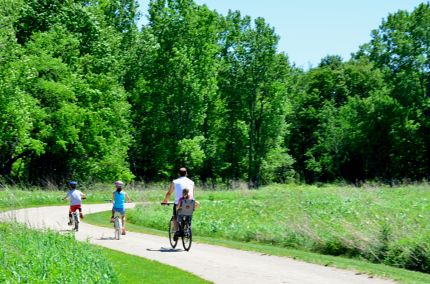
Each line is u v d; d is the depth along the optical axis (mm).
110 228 27062
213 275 14633
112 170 62469
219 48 83438
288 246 21812
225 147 90562
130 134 77750
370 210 27312
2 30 47125
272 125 88812
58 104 54562
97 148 61094
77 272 12008
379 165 84812
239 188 60750
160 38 77250
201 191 57344
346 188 50344
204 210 33719
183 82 75312
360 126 84500
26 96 50781
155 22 77625
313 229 22156
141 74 77875
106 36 63156
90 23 59500
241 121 86562
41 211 34844
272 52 85625
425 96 81688
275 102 88000
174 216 19719
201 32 77375
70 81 55500
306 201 35875
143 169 80750
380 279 14367
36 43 54719
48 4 59500
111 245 20578
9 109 47312
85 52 60344
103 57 61469
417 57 79250
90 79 59156
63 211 35125
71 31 58750
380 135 82875
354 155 91875
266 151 90125
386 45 82750
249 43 85688
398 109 79625
